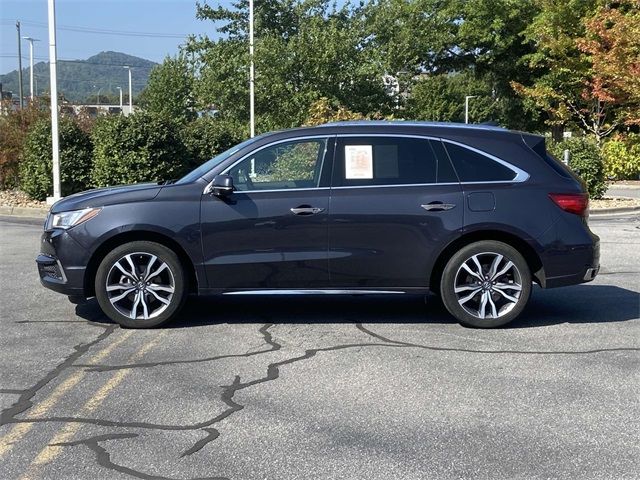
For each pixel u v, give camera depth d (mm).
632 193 24781
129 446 3979
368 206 6273
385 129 6504
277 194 6301
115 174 16828
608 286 8484
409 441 4062
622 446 4012
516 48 37531
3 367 5336
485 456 3881
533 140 6609
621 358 5621
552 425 4297
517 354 5719
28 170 18453
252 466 3748
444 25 37125
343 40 22547
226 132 19719
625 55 21266
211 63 23859
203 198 6301
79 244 6277
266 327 6520
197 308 7285
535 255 6492
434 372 5250
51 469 3705
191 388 4898
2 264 9938
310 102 21453
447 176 6398
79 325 6574
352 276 6348
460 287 6430
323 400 4684
